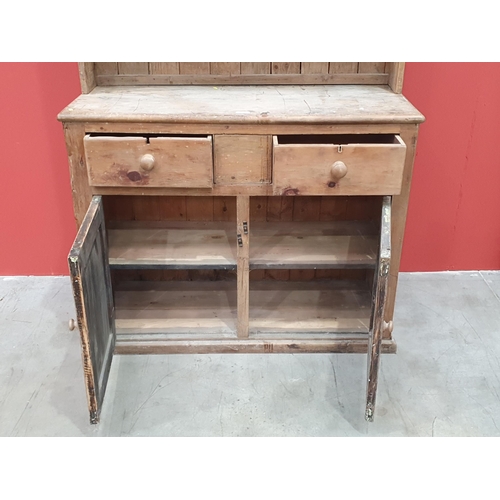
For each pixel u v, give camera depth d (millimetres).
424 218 2553
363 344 2137
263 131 1768
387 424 1825
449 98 2291
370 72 2113
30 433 1783
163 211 2322
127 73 2084
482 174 2449
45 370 2055
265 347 2135
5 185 2406
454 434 1788
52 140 2322
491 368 2080
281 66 2096
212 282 2500
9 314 2359
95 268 1782
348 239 2186
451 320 2350
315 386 1988
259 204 2293
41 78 2207
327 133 1780
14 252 2566
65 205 2465
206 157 1758
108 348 1986
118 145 1737
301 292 2420
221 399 1926
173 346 2125
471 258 2656
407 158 1835
